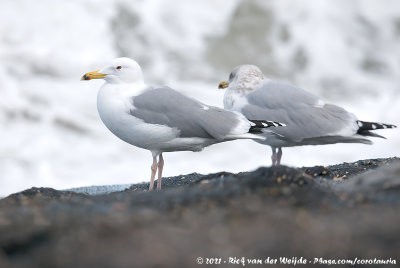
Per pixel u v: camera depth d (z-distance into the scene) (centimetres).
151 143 1053
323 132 1034
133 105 1037
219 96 2558
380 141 2164
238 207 664
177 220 627
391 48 3023
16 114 2214
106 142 2111
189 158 2006
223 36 3009
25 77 2458
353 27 3091
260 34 3041
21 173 1889
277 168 788
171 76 2716
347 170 1085
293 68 2934
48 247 566
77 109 2280
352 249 550
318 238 571
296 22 3088
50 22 2744
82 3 2834
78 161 1983
